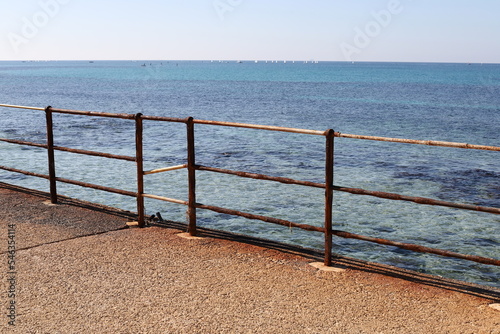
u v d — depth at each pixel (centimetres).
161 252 467
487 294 378
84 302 357
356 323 327
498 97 7319
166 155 2038
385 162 1934
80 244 489
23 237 510
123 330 316
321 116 4212
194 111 4550
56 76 15388
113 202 1243
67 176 1573
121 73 19462
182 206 1206
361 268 433
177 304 354
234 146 2322
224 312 342
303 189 1414
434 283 400
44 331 314
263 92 7950
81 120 3481
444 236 1012
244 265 435
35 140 2477
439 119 4062
